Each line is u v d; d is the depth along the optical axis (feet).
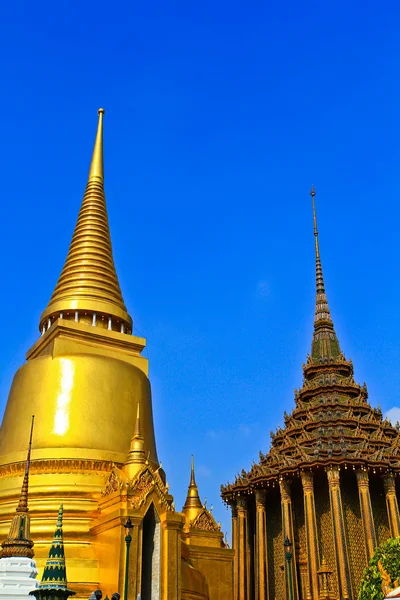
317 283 199.11
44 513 115.96
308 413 168.96
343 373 181.06
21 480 121.90
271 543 159.63
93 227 165.89
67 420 129.29
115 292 158.51
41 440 127.44
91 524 113.60
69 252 163.63
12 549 97.50
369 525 139.95
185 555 121.80
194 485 144.66
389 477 148.77
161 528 108.88
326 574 133.80
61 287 156.35
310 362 183.62
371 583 108.37
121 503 108.06
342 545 136.05
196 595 114.32
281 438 168.96
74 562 108.27
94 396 133.49
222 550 127.95
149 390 148.05
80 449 125.70
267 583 149.69
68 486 119.14
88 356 138.51
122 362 142.61
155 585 105.81
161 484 111.96
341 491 151.23
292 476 150.82
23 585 93.81
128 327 157.99
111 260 164.55
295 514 156.04
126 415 135.74
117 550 103.09
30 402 133.59
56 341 140.15
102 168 179.22
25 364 141.69
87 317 150.92
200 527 131.44
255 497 160.25
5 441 132.87
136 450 121.19
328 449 147.02
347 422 162.30
